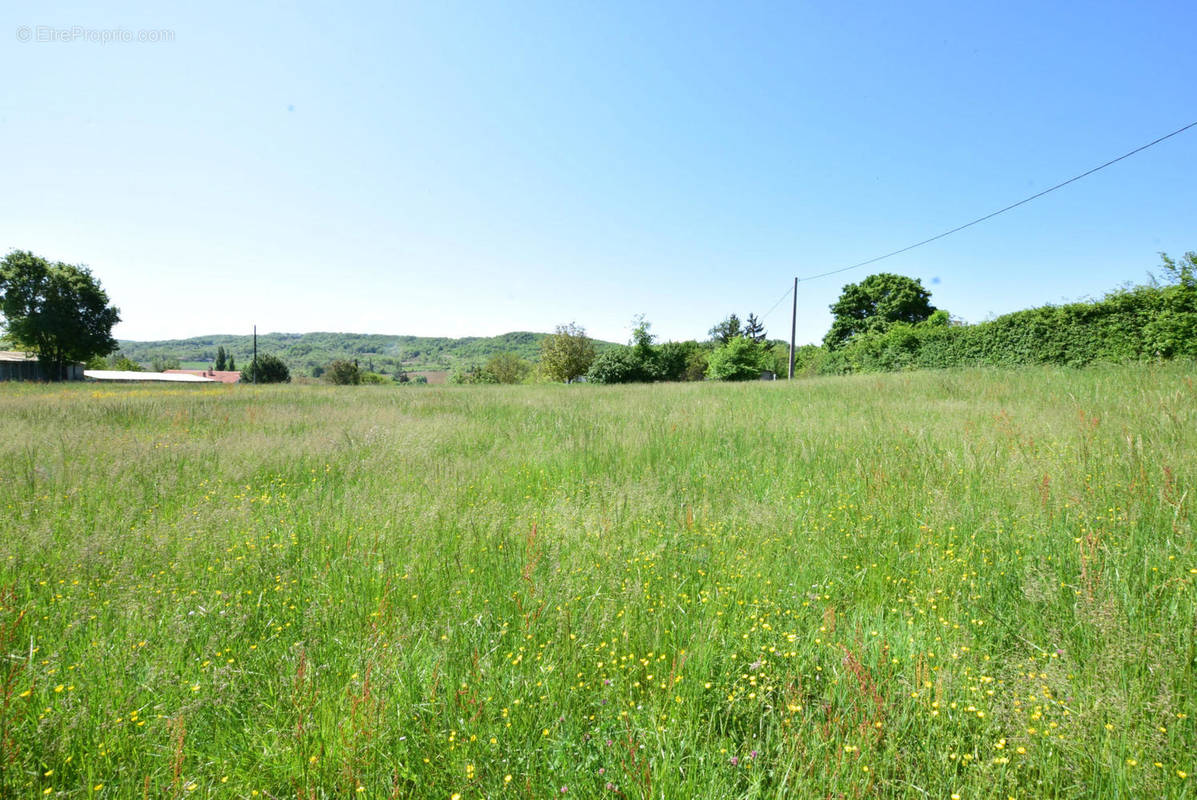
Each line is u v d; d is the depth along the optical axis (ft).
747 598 10.95
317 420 35.91
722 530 14.66
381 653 8.75
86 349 168.86
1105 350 50.21
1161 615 9.04
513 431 30.83
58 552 12.74
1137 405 24.39
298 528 14.61
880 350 92.38
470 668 8.32
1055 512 13.28
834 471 19.72
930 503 14.90
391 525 14.55
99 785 6.50
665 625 9.62
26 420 33.76
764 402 42.29
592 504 16.71
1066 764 6.42
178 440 28.07
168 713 7.59
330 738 7.04
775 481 19.15
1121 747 6.34
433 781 6.59
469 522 14.65
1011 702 7.29
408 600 10.81
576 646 9.01
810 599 10.70
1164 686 7.20
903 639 9.11
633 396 52.60
